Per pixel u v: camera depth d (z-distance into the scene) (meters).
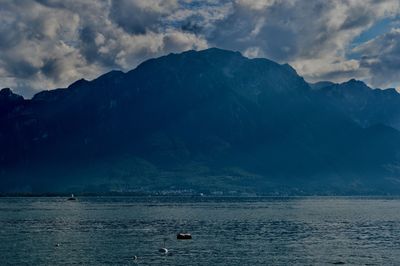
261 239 147.75
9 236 153.00
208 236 154.50
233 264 108.69
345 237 153.88
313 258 116.06
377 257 118.12
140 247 130.50
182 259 113.88
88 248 128.50
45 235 155.62
